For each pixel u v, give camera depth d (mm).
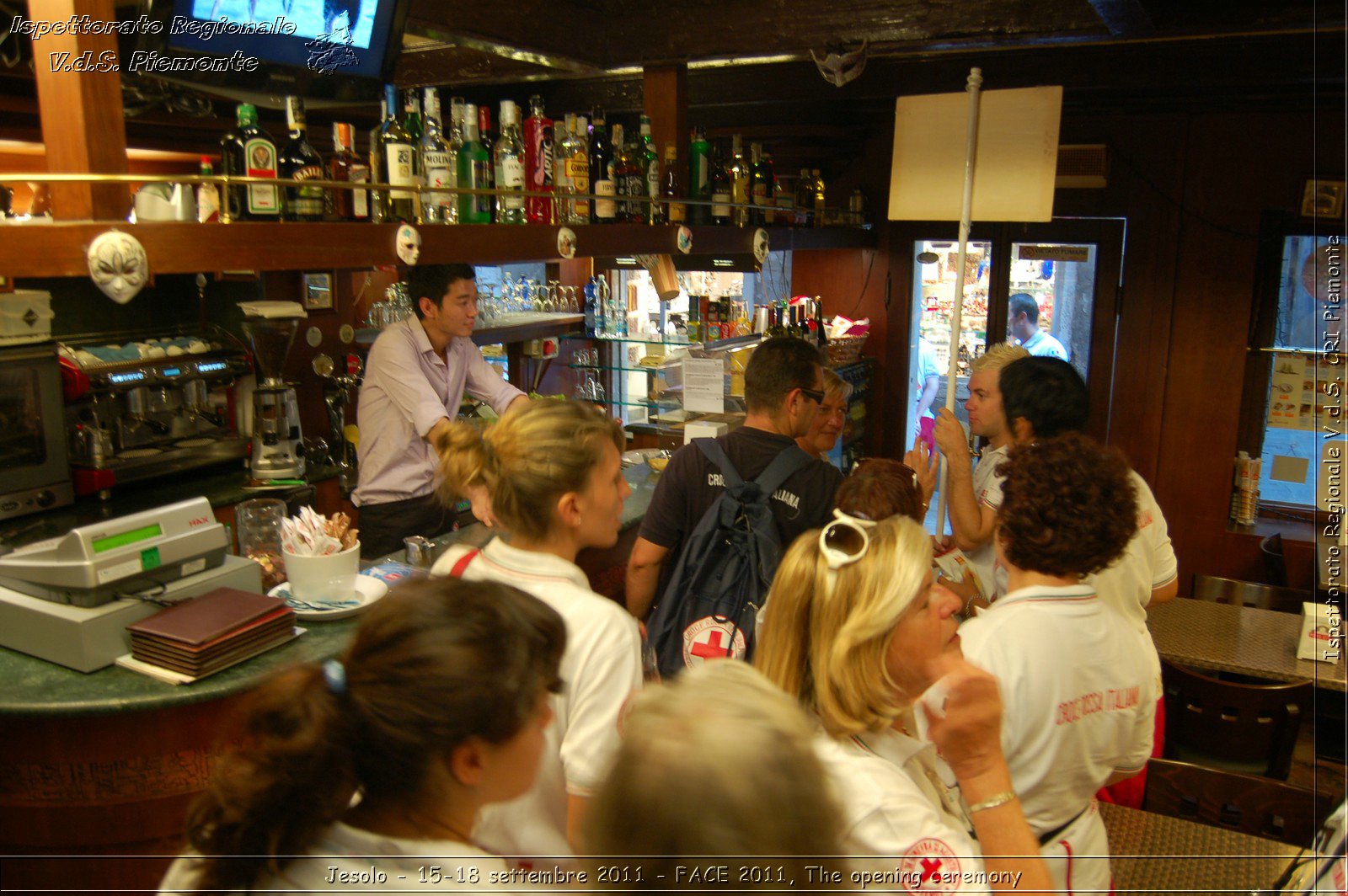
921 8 3471
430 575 1040
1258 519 5254
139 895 2137
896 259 5918
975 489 2900
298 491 3939
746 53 3734
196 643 2018
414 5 3100
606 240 3428
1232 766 2799
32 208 3068
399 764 898
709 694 795
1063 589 1524
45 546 2137
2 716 1931
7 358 3312
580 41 3799
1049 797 1478
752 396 2557
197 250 2219
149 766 2064
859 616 1207
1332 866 1208
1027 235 5539
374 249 2621
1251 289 5047
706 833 709
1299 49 4367
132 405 3818
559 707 1421
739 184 4438
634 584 2604
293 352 4211
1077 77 4730
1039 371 2455
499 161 3217
